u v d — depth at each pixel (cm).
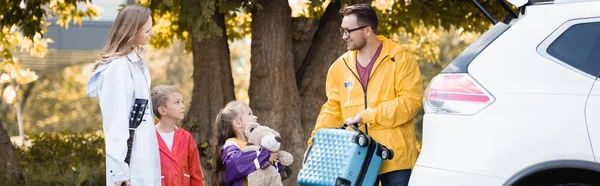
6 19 1032
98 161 1117
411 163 544
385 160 535
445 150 457
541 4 461
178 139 568
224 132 582
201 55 956
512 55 454
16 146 1212
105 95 469
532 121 435
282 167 590
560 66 439
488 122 446
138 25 482
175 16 1103
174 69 4119
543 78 441
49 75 3653
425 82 2555
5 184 943
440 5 1069
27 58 2103
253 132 567
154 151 489
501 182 437
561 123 427
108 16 1733
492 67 456
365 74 552
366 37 547
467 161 448
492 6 1038
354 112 554
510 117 441
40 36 1122
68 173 1009
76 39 1725
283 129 923
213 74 952
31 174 1008
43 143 1173
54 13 1198
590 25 441
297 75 967
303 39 970
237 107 581
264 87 919
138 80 482
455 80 464
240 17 1170
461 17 1081
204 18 808
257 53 923
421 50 1348
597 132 417
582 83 430
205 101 955
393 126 536
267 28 917
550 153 426
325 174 521
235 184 569
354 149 517
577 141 421
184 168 566
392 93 543
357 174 514
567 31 446
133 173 477
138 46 490
